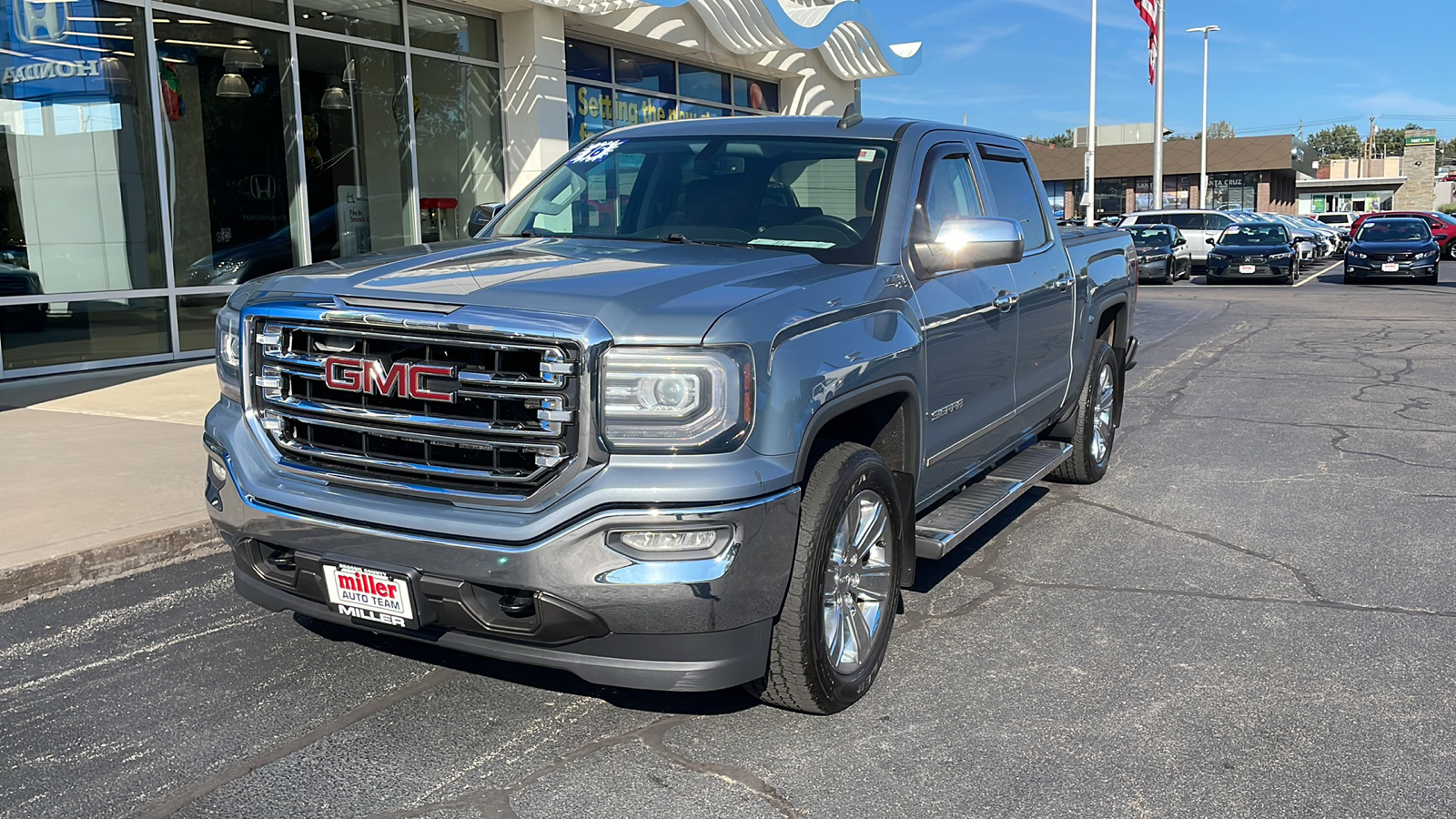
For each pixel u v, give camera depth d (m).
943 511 4.80
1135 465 7.71
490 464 3.18
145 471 6.37
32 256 10.45
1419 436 8.62
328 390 3.40
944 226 4.33
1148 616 4.73
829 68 22.20
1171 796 3.22
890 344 3.85
